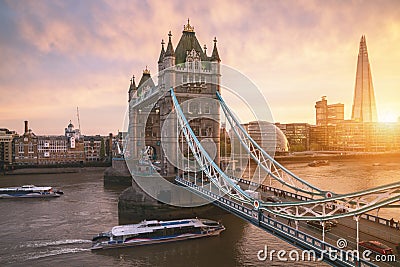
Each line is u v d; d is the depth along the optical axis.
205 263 40.34
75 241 49.19
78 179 125.88
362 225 33.09
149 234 47.69
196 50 66.69
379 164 169.00
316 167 153.88
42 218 63.75
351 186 92.31
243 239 47.72
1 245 47.91
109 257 42.94
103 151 190.88
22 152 170.62
